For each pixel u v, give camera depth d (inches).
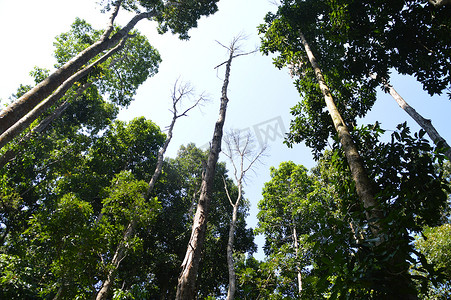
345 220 113.0
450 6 293.7
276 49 465.1
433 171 169.9
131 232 378.9
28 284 338.3
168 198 792.3
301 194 653.3
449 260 294.2
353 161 188.4
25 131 469.7
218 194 825.5
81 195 623.5
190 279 163.5
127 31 407.5
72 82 346.6
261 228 665.0
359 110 368.5
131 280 507.2
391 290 92.1
